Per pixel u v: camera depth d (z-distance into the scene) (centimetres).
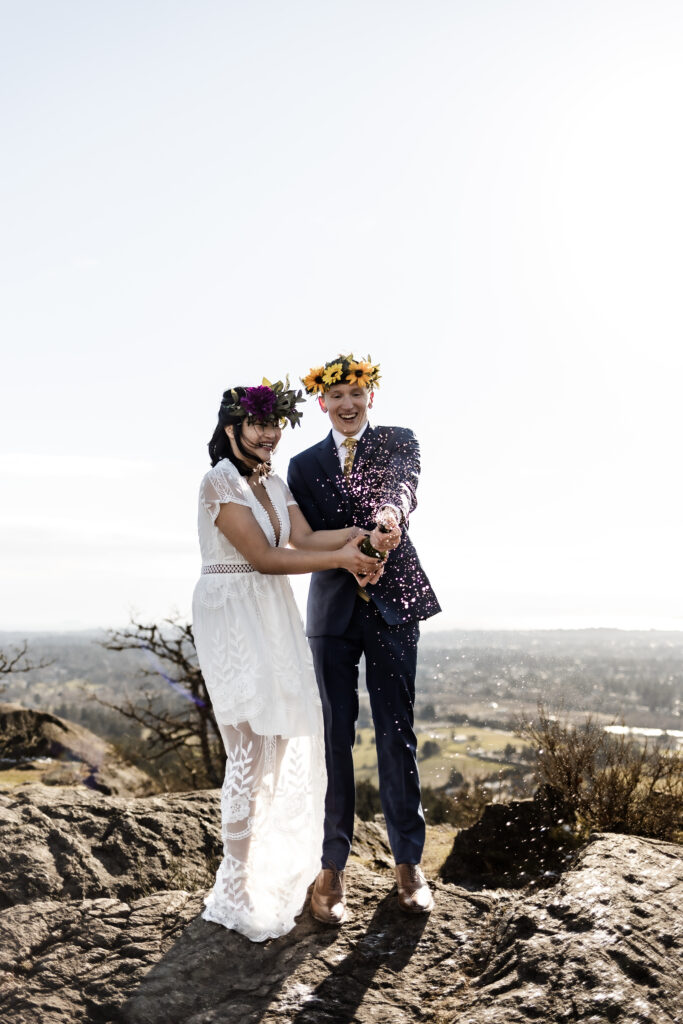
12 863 383
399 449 361
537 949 281
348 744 340
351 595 342
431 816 660
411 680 342
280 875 324
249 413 329
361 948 306
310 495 360
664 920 291
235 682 322
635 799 513
